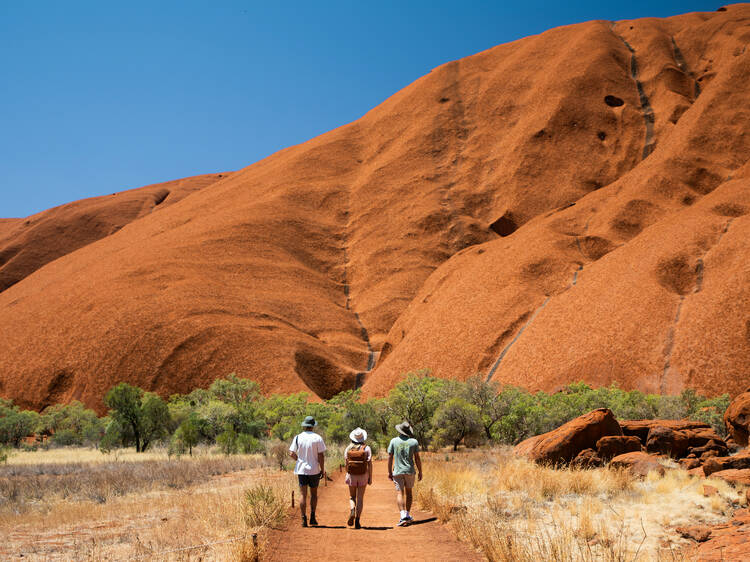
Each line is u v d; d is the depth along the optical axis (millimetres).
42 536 8586
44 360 87625
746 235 63812
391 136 156375
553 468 14367
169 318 88250
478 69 167250
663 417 33656
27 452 38469
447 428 29875
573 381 60062
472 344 74438
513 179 127625
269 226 122750
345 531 7855
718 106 104875
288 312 98938
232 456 26094
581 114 134875
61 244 197500
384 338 99750
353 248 125125
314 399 71312
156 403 34906
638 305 62250
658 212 87562
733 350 53031
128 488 14289
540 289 77812
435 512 9164
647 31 156625
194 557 6332
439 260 116312
